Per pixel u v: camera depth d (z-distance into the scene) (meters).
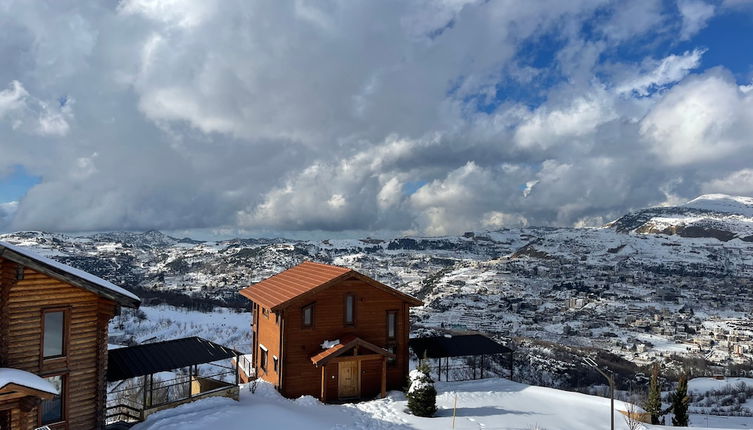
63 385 19.66
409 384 27.16
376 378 30.17
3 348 17.69
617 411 28.67
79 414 20.05
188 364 23.72
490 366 87.88
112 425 21.44
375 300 30.84
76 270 20.88
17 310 18.28
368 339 30.45
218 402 24.52
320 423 23.02
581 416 27.02
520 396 30.28
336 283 29.73
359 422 23.78
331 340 29.39
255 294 34.19
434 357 32.00
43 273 18.69
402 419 24.70
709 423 50.28
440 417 25.34
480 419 25.08
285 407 25.34
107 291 20.23
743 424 50.78
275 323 30.16
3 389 15.43
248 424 21.47
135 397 30.02
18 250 18.12
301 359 28.89
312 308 29.39
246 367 36.84
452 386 32.16
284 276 36.50
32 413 18.34
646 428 25.91
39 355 18.78
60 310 19.59
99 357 20.78
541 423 24.98
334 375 29.16
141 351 23.56
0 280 17.73
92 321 20.72
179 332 99.75
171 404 23.30
